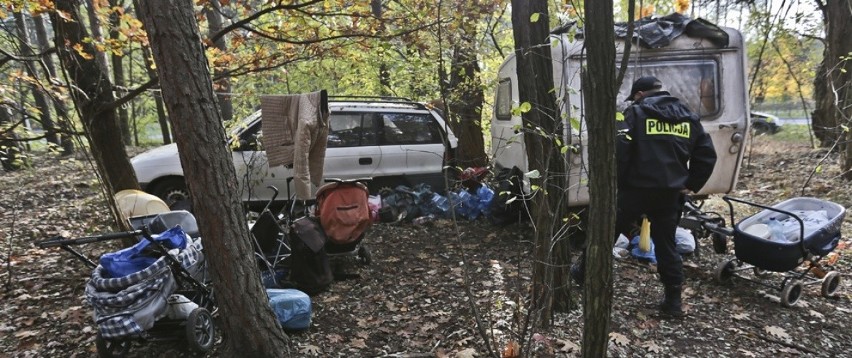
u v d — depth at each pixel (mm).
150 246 3348
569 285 3666
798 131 17891
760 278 4500
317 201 4703
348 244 4648
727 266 4344
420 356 3258
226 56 5605
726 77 5242
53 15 4523
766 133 19125
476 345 3393
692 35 5195
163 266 3234
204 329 3369
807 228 4000
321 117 4617
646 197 3549
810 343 3447
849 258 5047
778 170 10383
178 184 6805
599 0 1731
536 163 3293
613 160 1873
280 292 3748
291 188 6684
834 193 7738
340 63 7387
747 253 3963
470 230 6281
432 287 4508
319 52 5703
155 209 5004
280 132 4773
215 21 8039
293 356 3139
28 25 10812
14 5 4375
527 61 3178
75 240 3059
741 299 4109
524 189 5695
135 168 6711
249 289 2842
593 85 1808
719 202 7703
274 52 5734
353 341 3537
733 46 5223
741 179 9891
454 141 7395
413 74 6832
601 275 1979
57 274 4938
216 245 2744
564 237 3537
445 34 5105
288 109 4750
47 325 3875
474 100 7918
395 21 5125
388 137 7059
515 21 3164
